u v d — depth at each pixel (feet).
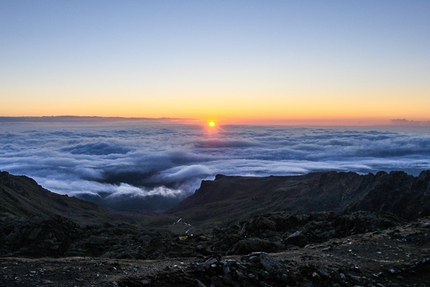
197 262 49.32
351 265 54.24
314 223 93.45
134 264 50.01
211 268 44.88
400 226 80.53
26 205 269.85
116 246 83.66
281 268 48.44
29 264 45.52
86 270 44.70
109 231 99.91
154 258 72.43
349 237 75.92
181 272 43.73
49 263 47.11
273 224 97.86
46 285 38.19
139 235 95.71
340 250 63.82
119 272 45.03
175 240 89.61
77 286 38.47
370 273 51.67
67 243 87.51
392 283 48.67
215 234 101.45
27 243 84.17
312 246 72.18
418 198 241.76
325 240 81.66
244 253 71.36
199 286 40.86
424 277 51.08
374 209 255.50
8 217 105.60
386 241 67.82
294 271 48.73
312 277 47.67
